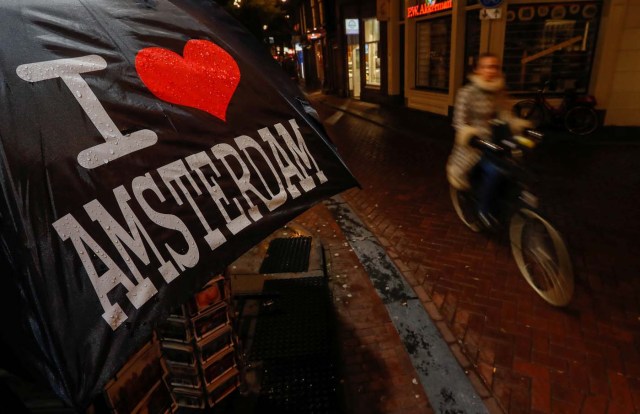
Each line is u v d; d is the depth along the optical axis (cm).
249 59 164
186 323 204
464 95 381
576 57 895
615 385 255
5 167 98
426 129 1006
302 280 377
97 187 110
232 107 148
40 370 95
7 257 96
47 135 106
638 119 859
